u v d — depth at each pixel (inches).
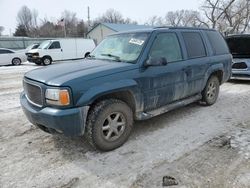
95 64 152.9
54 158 137.4
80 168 127.0
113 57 165.6
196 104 232.8
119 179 117.0
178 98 186.4
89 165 129.6
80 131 130.3
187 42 190.7
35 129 178.9
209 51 213.8
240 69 332.2
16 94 302.0
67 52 759.1
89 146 150.1
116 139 145.6
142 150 143.9
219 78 237.5
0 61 716.7
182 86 183.3
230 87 316.2
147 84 155.3
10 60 737.6
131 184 113.1
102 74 135.7
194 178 115.6
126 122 149.1
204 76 206.5
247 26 1032.2
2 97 284.5
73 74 132.7
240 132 166.1
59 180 117.6
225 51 240.7
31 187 112.7
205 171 121.2
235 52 352.5
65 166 129.2
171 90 173.9
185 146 147.7
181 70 178.9
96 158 136.3
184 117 198.1
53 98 125.0
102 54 177.8
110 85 135.6
